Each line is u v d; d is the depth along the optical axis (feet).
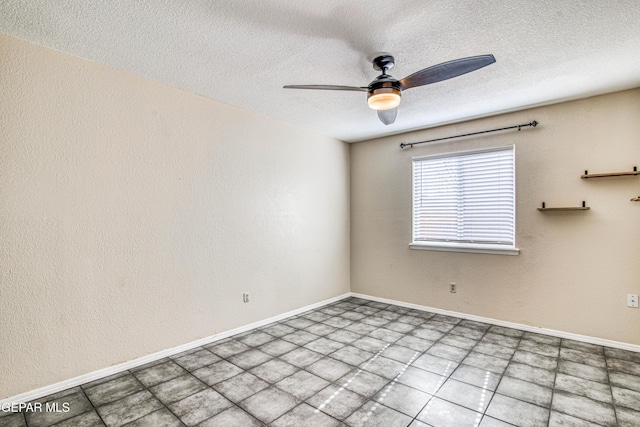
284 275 12.60
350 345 9.84
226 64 7.85
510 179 11.59
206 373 8.05
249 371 8.16
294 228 13.04
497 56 7.45
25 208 6.80
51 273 7.13
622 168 9.52
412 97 9.94
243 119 11.09
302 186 13.41
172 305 9.20
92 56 7.46
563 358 8.85
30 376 6.85
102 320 7.88
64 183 7.32
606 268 9.76
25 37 6.63
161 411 6.47
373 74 8.42
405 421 6.16
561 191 10.44
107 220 7.98
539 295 10.82
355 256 15.81
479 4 5.60
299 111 11.29
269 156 12.01
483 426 6.00
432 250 13.23
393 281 14.44
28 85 6.82
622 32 6.48
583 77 8.59
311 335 10.70
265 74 8.43
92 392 7.16
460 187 12.69
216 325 10.27
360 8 5.70
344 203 15.65
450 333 10.82
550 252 10.62
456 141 12.62
